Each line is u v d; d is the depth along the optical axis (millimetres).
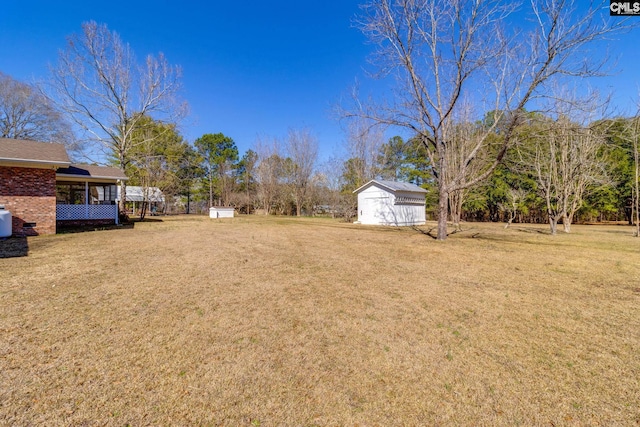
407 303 3875
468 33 9078
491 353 2635
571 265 6379
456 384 2182
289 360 2457
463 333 3023
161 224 16484
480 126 15727
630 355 2621
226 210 27000
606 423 1797
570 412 1896
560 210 14531
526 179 22625
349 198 23609
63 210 14234
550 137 9211
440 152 10656
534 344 2807
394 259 6824
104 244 8281
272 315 3393
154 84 18828
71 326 2996
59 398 1935
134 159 21641
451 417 1845
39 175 10664
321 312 3512
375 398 2016
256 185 37781
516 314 3551
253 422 1771
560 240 11172
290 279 4910
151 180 23188
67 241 8844
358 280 4949
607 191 21500
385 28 10008
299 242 9438
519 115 8820
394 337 2912
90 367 2293
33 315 3250
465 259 6965
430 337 2924
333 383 2170
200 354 2518
